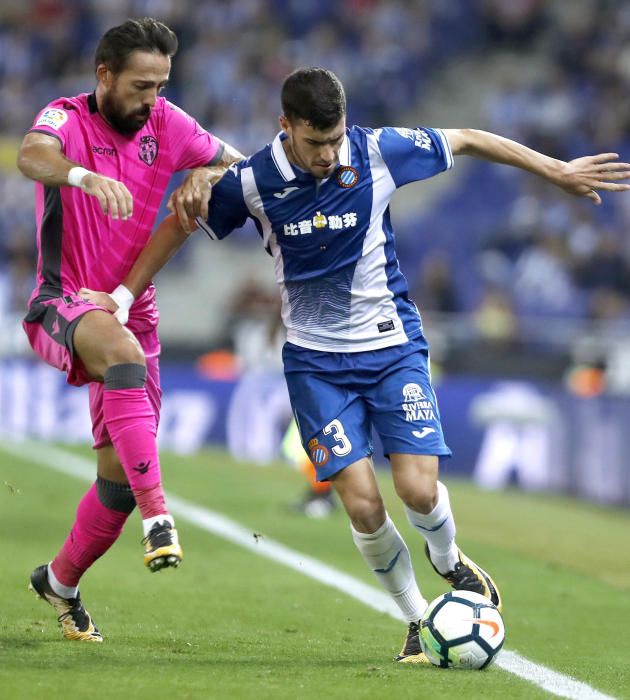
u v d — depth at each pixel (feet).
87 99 62.39
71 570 64.28
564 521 140.87
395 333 63.31
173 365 207.72
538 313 224.33
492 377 184.55
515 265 234.58
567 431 164.25
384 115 272.31
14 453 176.76
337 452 61.67
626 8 272.51
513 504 154.20
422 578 96.99
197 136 65.05
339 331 62.85
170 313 253.44
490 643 59.26
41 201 62.59
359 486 61.26
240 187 61.31
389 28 279.90
